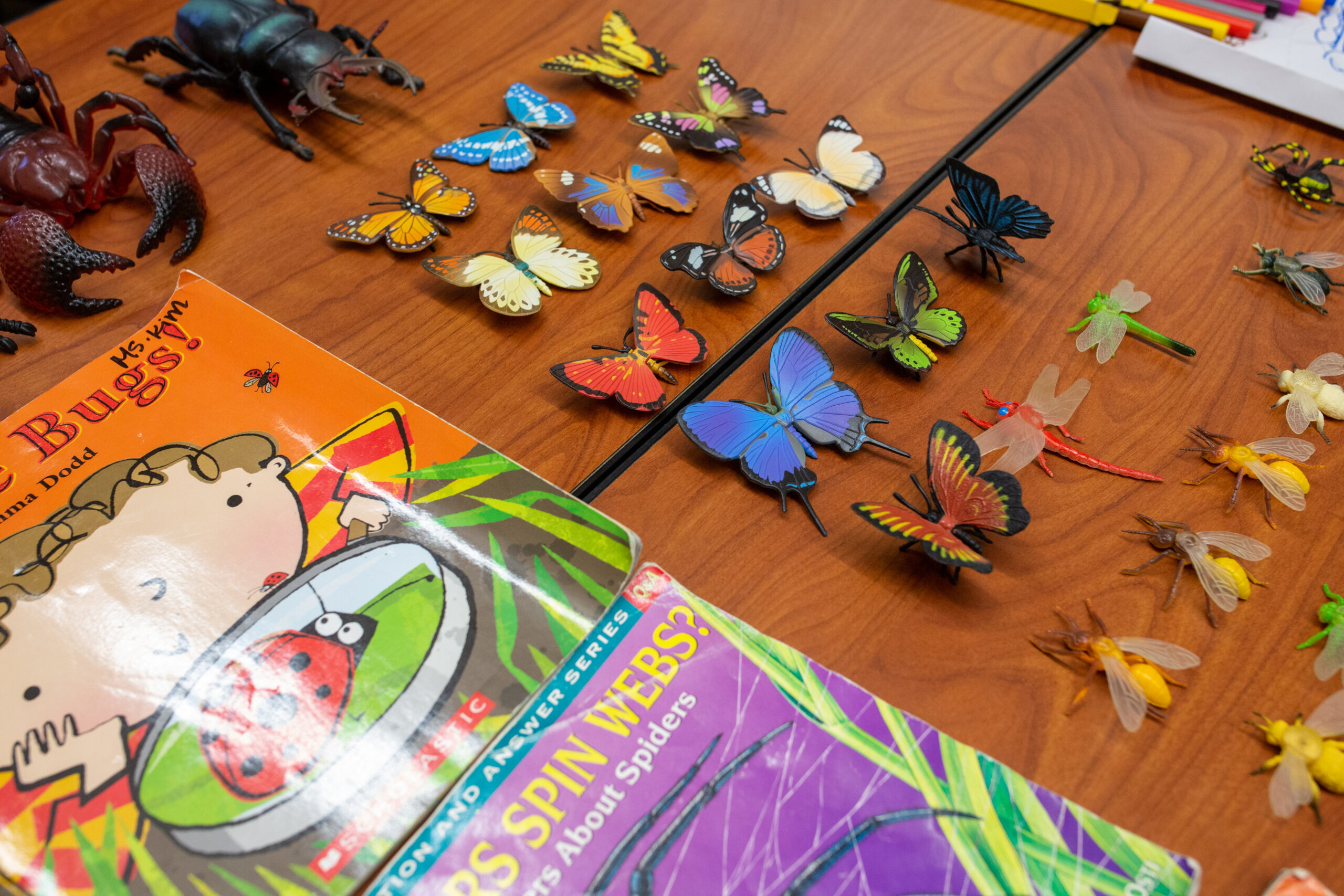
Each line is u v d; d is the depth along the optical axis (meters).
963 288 0.94
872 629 0.69
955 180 0.90
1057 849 0.59
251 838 0.59
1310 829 0.61
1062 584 0.72
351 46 1.16
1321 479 0.80
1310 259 0.95
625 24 1.18
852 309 0.92
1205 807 0.61
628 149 1.07
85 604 0.69
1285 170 1.04
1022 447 0.80
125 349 0.83
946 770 0.62
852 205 1.00
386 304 0.90
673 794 0.60
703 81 1.10
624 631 0.67
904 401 0.84
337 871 0.57
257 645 0.67
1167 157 1.08
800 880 0.57
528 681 0.65
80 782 0.61
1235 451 0.79
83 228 0.97
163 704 0.64
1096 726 0.65
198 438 0.78
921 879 0.57
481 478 0.75
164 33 1.20
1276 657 0.69
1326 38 1.16
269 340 0.84
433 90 1.13
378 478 0.75
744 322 0.90
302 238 0.96
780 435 0.77
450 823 0.59
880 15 1.25
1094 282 0.95
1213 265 0.97
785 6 1.26
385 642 0.67
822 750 0.62
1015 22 1.25
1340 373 0.87
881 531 0.73
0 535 0.72
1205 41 1.13
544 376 0.85
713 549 0.73
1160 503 0.78
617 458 0.79
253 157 1.05
